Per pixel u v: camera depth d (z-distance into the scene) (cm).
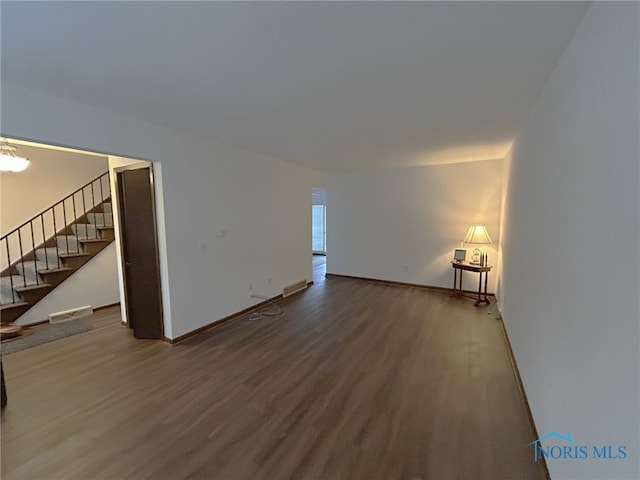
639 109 87
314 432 185
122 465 162
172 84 196
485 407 208
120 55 161
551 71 178
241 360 276
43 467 160
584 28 130
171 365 268
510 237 336
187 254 323
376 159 456
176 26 136
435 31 140
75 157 474
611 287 102
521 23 134
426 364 268
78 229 455
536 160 220
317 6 122
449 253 512
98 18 129
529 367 211
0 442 177
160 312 316
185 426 191
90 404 213
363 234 594
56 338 325
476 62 168
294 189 503
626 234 93
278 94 212
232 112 250
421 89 204
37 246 435
